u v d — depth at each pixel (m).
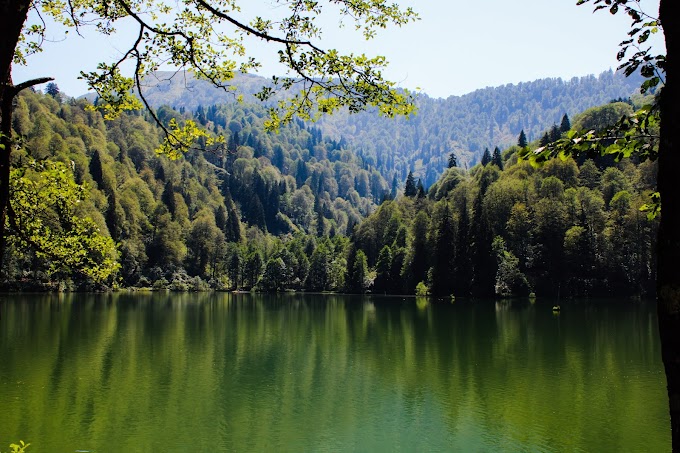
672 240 3.55
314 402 28.95
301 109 8.02
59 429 24.39
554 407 27.28
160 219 127.75
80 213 79.19
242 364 37.78
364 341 47.69
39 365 35.81
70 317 60.75
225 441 23.58
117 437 23.73
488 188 101.88
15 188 9.23
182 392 30.56
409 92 7.74
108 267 10.95
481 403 28.33
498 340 47.03
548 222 88.62
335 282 126.75
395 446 23.05
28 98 139.38
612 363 36.69
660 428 24.11
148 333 50.97
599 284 85.31
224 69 8.22
